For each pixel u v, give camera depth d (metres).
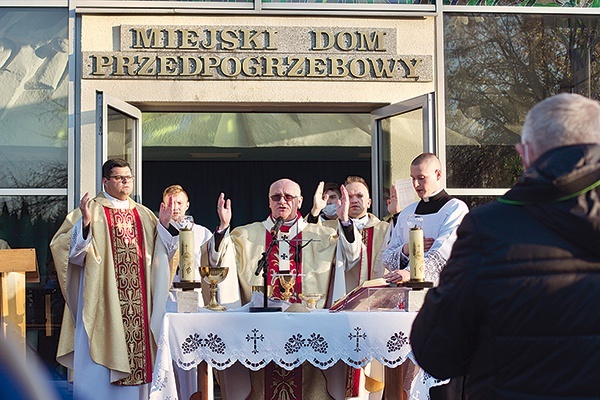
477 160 7.89
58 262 6.24
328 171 12.38
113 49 7.64
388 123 7.86
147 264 6.39
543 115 2.67
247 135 10.04
